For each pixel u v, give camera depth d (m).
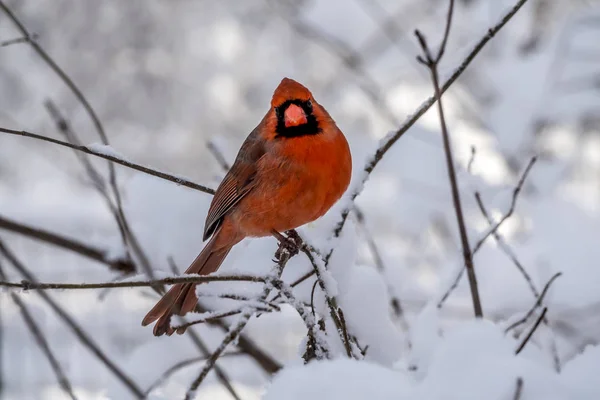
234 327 3.83
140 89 19.47
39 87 19.27
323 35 12.99
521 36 12.59
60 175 20.09
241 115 18.62
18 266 6.75
